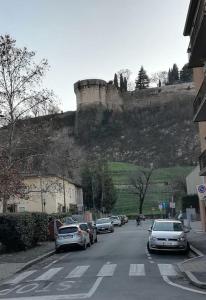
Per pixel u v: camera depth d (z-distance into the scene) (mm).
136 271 17609
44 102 36219
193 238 34062
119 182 122562
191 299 11570
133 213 114750
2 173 29625
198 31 25203
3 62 34594
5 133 35062
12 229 28625
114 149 149375
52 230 38719
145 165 140125
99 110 163250
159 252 25562
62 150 41875
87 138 156250
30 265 22562
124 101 167875
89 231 32875
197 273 15977
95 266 19875
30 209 59156
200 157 35438
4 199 31469
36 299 12453
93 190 91562
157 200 118000
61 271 18953
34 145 36344
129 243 33406
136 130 156125
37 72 35594
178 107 158250
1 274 19203
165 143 146000
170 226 26031
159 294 12469
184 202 74562
